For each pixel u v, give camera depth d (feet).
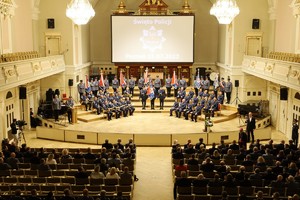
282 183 39.27
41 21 96.63
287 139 76.07
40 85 96.84
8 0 73.97
